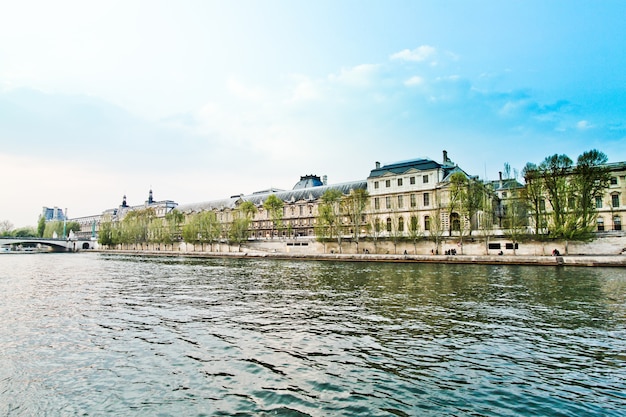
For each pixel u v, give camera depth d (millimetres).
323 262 62719
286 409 9445
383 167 87875
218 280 37156
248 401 9898
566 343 14594
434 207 77688
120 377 11562
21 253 142500
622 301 22578
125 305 23297
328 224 78438
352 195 81250
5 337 15977
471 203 64062
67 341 15320
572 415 9133
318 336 15695
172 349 14164
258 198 122500
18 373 11922
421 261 56719
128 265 63750
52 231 186500
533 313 19641
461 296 24781
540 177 56031
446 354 13398
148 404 9797
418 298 24266
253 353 13633
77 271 50906
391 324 17578
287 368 12148
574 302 22438
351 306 21984
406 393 10312
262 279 37375
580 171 53188
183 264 64625
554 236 52969
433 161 80438
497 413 9227
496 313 19688
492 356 13180
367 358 13023
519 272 39375
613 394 10266
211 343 14859
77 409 9562
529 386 10758
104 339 15586
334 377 11414
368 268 48469
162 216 158750
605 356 13164
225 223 117500
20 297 26875
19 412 9430
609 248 51000
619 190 67062
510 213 60875
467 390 10500
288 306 22266
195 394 10352
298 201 107375
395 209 81625
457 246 62094
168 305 23125
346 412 9281
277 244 88188
